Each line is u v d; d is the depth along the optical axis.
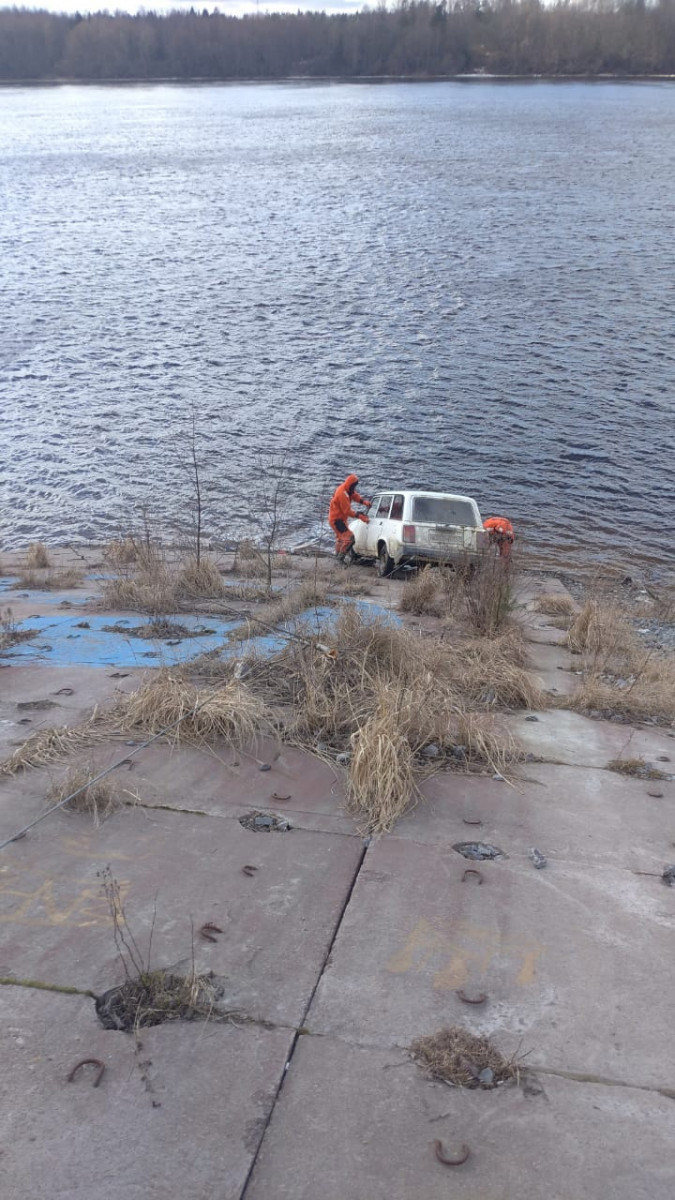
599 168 81.56
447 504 16.95
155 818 6.01
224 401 29.72
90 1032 4.12
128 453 25.56
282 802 6.29
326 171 87.12
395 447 25.70
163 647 9.84
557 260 48.28
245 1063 3.98
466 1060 4.02
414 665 8.47
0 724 7.55
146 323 39.06
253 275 47.62
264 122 139.88
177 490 23.08
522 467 24.16
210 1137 3.60
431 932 4.90
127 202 72.50
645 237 52.78
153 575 13.23
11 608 12.17
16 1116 3.66
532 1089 3.88
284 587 13.65
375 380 31.39
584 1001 4.42
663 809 6.54
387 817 6.04
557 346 34.31
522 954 4.75
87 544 19.88
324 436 26.64
